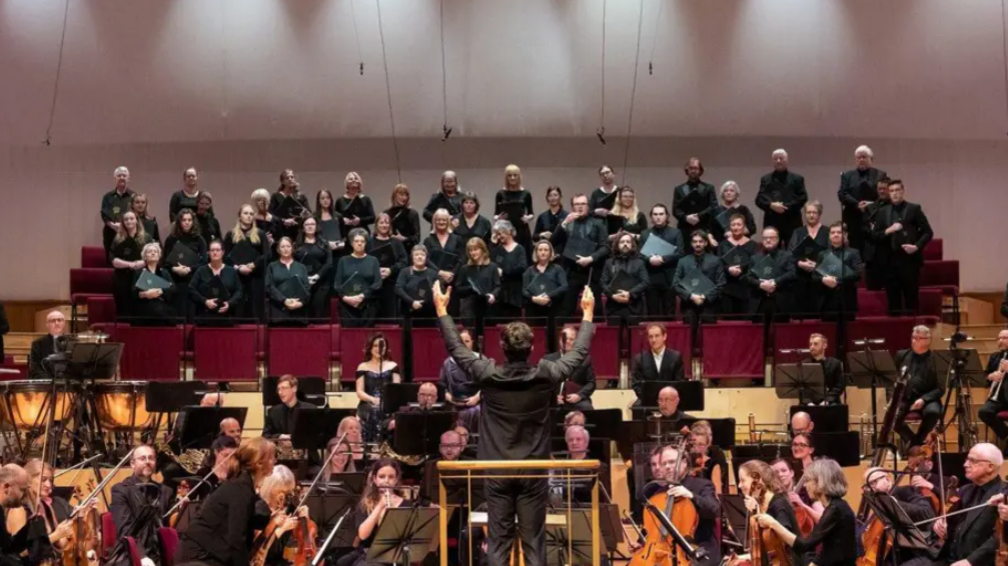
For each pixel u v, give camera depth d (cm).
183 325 1433
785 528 842
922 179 1850
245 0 1845
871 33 1848
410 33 1853
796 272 1480
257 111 1853
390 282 1495
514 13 1852
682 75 1852
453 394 1272
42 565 815
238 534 708
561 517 782
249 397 1399
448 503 936
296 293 1463
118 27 1838
